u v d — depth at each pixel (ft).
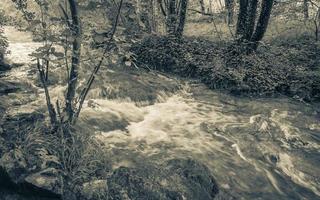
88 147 17.72
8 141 16.93
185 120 26.32
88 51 18.02
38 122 18.71
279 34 48.14
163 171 17.40
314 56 40.91
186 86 34.32
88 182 15.67
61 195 14.87
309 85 34.63
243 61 37.42
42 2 17.42
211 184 17.35
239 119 27.58
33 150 16.43
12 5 54.13
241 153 21.97
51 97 25.41
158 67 37.70
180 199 15.72
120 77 31.22
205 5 69.15
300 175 20.47
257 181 19.31
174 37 40.98
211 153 21.50
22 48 40.60
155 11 42.65
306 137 25.18
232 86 34.37
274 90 34.40
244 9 39.75
